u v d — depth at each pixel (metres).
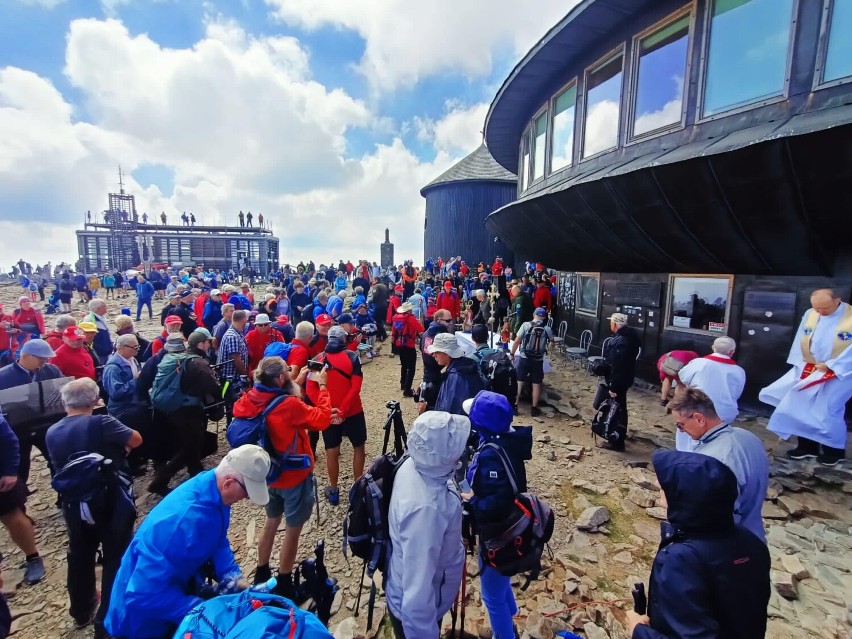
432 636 1.86
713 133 6.68
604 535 4.07
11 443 3.33
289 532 3.22
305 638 1.47
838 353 5.03
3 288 28.81
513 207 10.64
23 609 3.27
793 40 5.71
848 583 3.37
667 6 7.34
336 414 4.36
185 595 1.89
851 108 4.72
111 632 1.86
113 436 2.99
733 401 4.08
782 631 2.92
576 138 9.80
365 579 3.55
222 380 6.10
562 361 11.23
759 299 6.99
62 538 4.16
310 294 14.77
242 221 45.12
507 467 2.31
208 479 2.05
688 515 1.58
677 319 8.45
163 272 28.55
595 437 6.20
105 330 7.40
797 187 5.06
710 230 6.48
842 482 4.83
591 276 11.14
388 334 14.90
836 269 5.96
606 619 3.03
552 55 9.66
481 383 4.32
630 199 6.96
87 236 40.19
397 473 2.13
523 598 3.28
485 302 14.00
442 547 2.02
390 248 37.94
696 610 1.46
